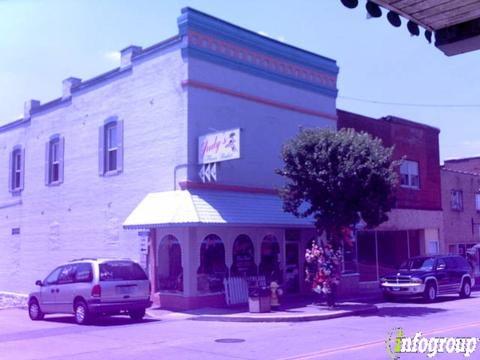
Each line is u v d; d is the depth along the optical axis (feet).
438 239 101.19
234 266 67.05
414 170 98.53
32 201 91.56
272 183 72.28
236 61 69.72
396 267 93.04
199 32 66.08
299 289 74.84
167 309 63.05
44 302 58.49
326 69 82.23
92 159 78.74
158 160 67.62
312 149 61.62
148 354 36.17
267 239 71.61
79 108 82.28
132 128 72.08
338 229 61.41
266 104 72.90
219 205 63.16
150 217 62.90
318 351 35.45
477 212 113.39
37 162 91.20
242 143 58.70
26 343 42.45
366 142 60.95
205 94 65.98
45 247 87.35
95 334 46.60
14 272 94.58
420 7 12.15
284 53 76.02
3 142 101.81
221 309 61.05
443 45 13.29
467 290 79.36
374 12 12.09
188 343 40.50
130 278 54.85
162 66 68.23
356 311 57.98
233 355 34.88
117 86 75.25
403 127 96.89
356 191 59.41
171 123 66.18
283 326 49.78
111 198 74.59
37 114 92.22
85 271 54.70
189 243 62.08
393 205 62.49
